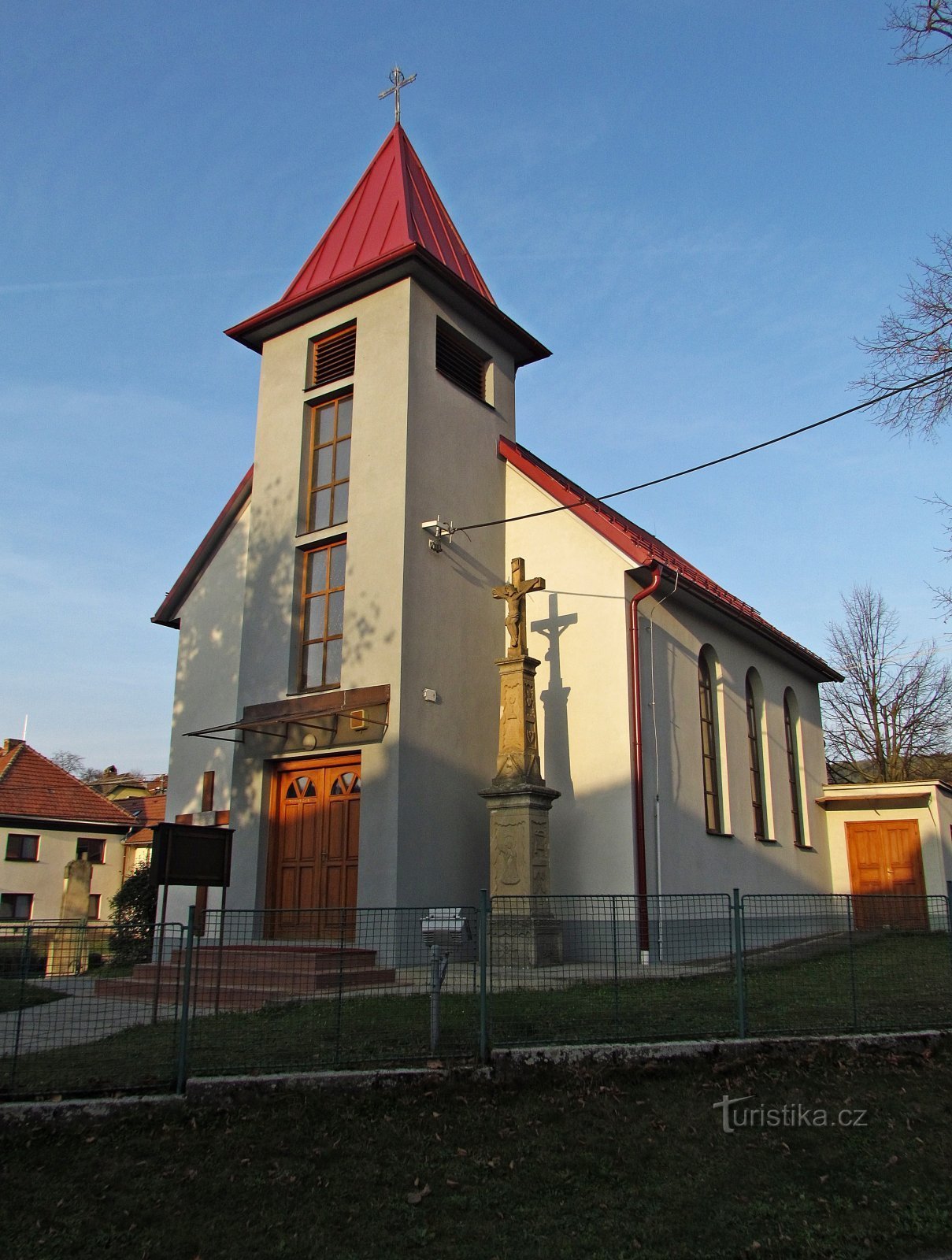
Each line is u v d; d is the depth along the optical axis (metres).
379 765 14.30
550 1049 8.20
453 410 16.83
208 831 11.88
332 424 17.09
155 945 9.14
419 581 15.20
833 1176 7.01
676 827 16.11
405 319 16.16
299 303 17.17
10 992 7.93
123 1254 5.70
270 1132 7.00
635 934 9.97
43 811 34.06
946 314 15.05
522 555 17.19
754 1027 9.29
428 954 9.95
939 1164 7.23
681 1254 5.92
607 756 15.41
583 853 15.28
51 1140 6.81
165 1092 7.35
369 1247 5.86
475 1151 6.99
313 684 15.96
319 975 9.96
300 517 16.72
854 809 23.41
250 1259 5.69
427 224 18.27
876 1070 8.89
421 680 14.84
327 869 14.96
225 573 18.83
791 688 23.16
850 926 10.16
